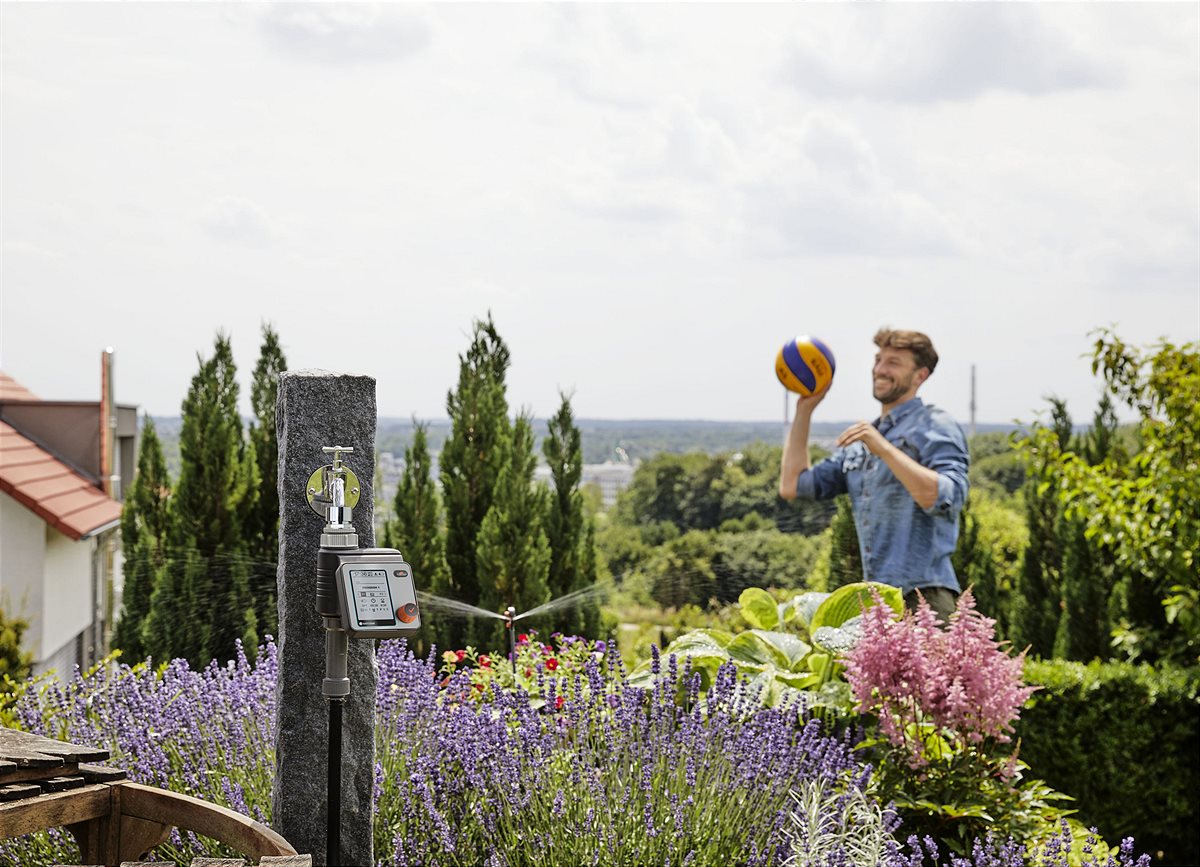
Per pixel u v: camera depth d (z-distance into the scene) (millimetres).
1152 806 6219
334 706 2836
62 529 9742
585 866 3344
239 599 6992
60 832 3172
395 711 3910
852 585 5129
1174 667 6730
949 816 3977
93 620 12258
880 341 5586
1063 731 6254
